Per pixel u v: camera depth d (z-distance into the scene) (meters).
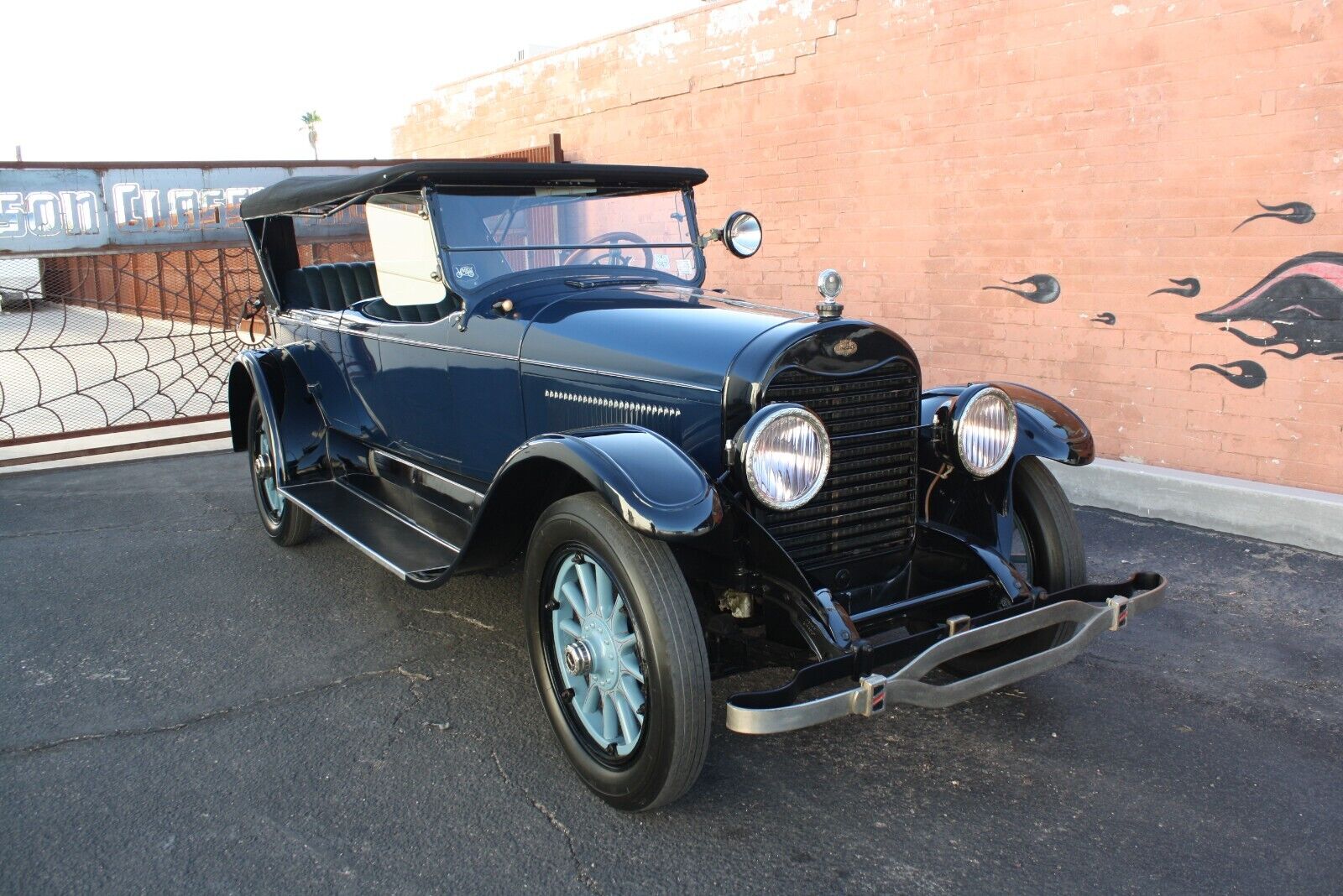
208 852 2.67
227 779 3.03
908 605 3.08
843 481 3.16
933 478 3.56
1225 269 5.19
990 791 2.96
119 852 2.67
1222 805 2.87
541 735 3.30
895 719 3.41
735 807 2.89
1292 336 5.00
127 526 5.69
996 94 6.02
